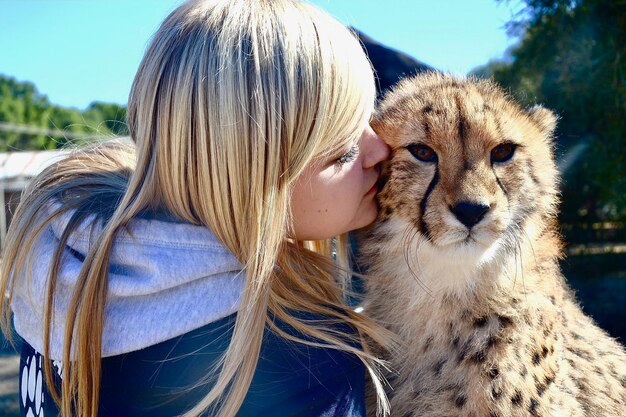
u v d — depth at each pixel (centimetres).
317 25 56
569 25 187
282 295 56
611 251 251
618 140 189
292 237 60
